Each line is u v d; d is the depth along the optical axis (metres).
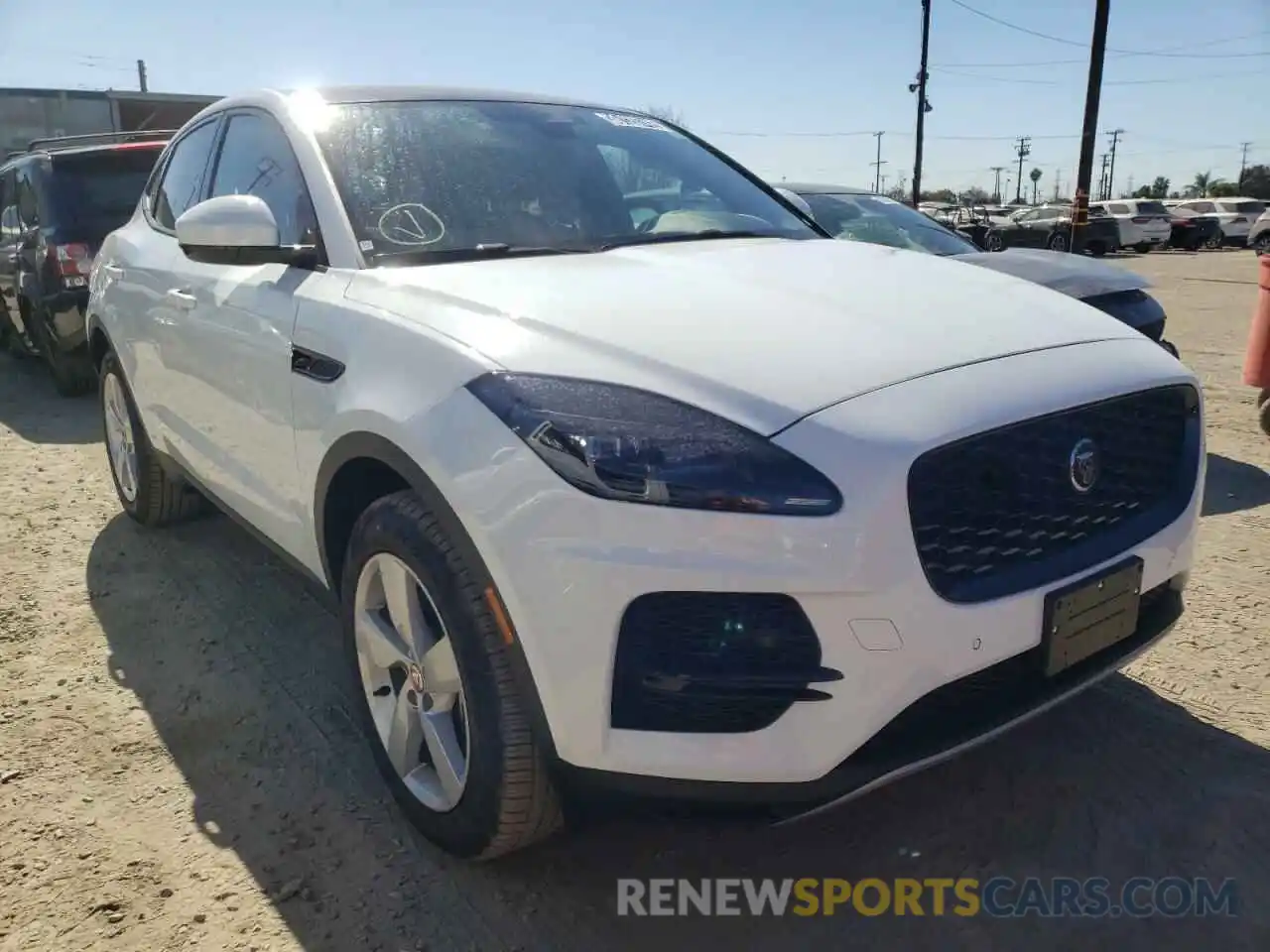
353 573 2.55
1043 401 2.08
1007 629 2.01
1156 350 2.46
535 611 2.00
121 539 4.63
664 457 1.91
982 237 23.64
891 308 2.39
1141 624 2.44
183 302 3.49
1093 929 2.26
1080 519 2.19
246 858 2.51
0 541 4.62
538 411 2.04
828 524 1.84
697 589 1.89
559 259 2.79
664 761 1.96
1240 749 2.87
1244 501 4.91
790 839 2.57
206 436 3.46
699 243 3.11
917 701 1.97
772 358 2.08
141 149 7.62
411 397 2.26
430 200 2.98
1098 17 18.70
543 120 3.51
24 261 7.60
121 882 2.43
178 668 3.45
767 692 1.90
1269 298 5.74
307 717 3.14
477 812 2.24
